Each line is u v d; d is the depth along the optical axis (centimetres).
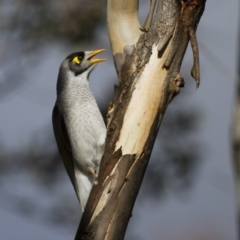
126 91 882
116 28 896
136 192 875
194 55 877
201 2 875
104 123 1161
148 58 882
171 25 879
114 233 861
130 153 874
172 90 879
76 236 863
